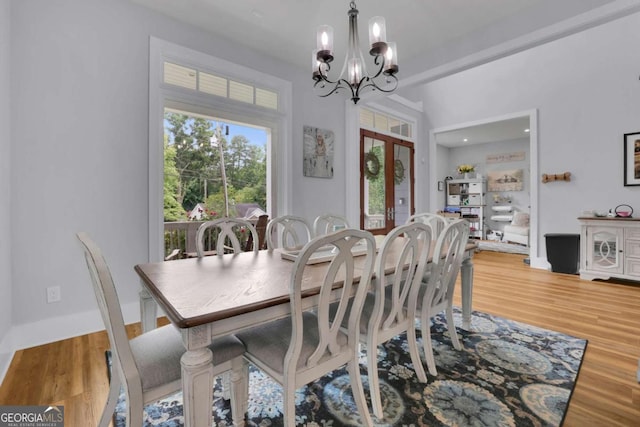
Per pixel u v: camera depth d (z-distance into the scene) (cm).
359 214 439
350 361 136
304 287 125
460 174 905
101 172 238
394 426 138
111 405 123
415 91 597
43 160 215
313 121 384
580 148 436
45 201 216
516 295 331
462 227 199
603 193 419
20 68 206
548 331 238
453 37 302
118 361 107
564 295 330
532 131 476
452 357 200
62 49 221
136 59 252
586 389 164
